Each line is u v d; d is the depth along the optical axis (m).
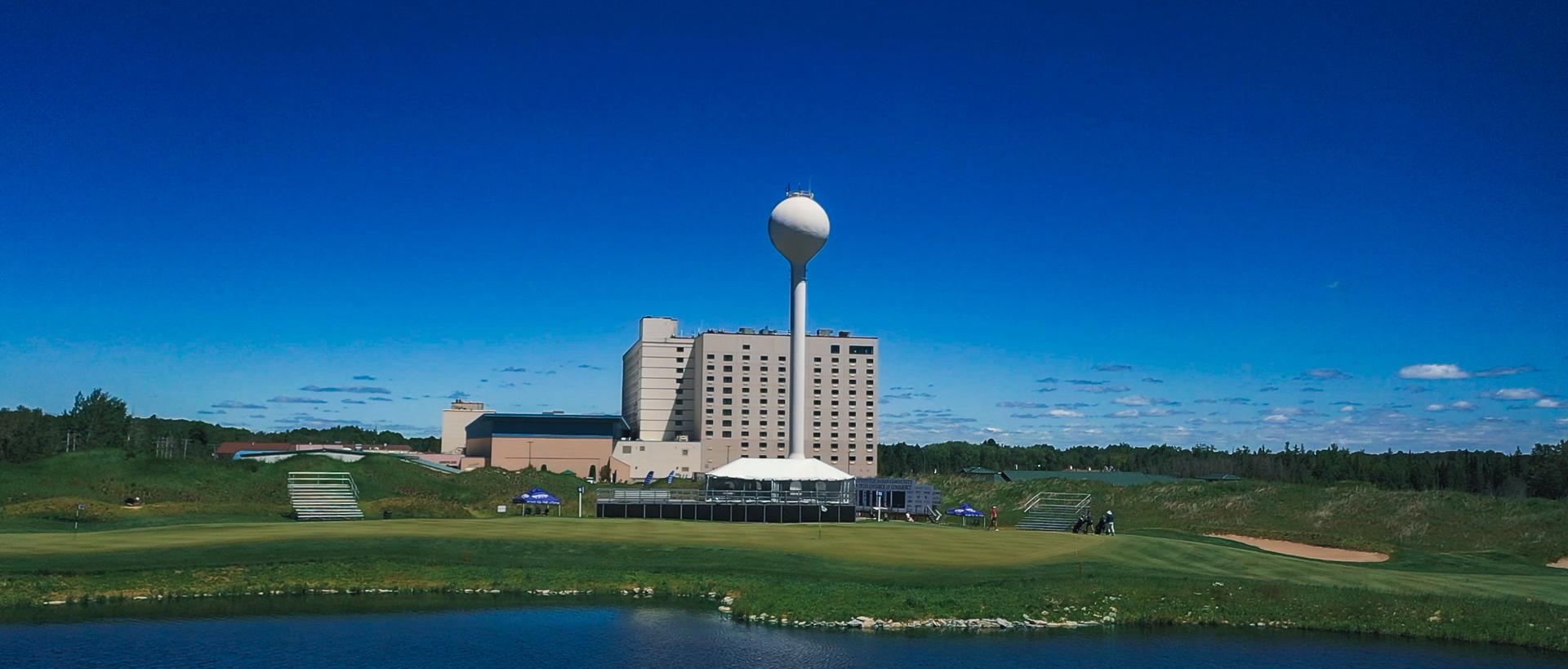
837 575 69.94
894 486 138.75
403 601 64.44
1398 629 59.53
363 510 108.38
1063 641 57.12
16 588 61.62
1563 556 87.75
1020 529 113.69
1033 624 60.25
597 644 55.09
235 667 49.62
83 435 194.50
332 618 59.69
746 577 69.81
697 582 69.38
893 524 108.62
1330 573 72.00
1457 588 67.44
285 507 110.12
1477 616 60.69
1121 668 52.16
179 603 62.31
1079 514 132.75
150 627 56.56
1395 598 64.06
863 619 60.22
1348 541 97.69
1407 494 121.38
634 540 81.81
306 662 50.69
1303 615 62.12
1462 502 115.12
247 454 182.62
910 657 53.50
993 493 157.75
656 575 70.81
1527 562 84.75
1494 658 54.44
